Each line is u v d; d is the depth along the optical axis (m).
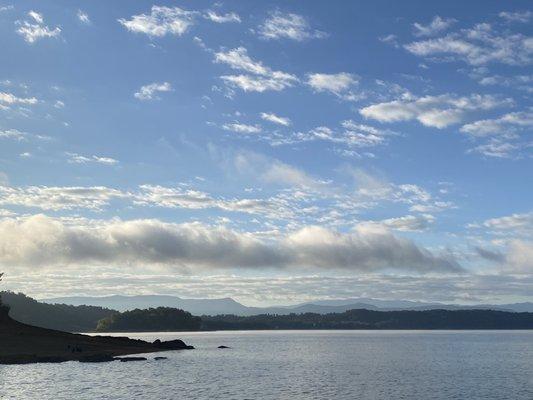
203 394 77.44
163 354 158.50
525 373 114.50
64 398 71.69
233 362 138.75
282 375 106.00
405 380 99.25
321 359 156.25
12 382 85.12
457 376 107.31
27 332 152.00
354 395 79.44
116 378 91.69
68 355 127.00
